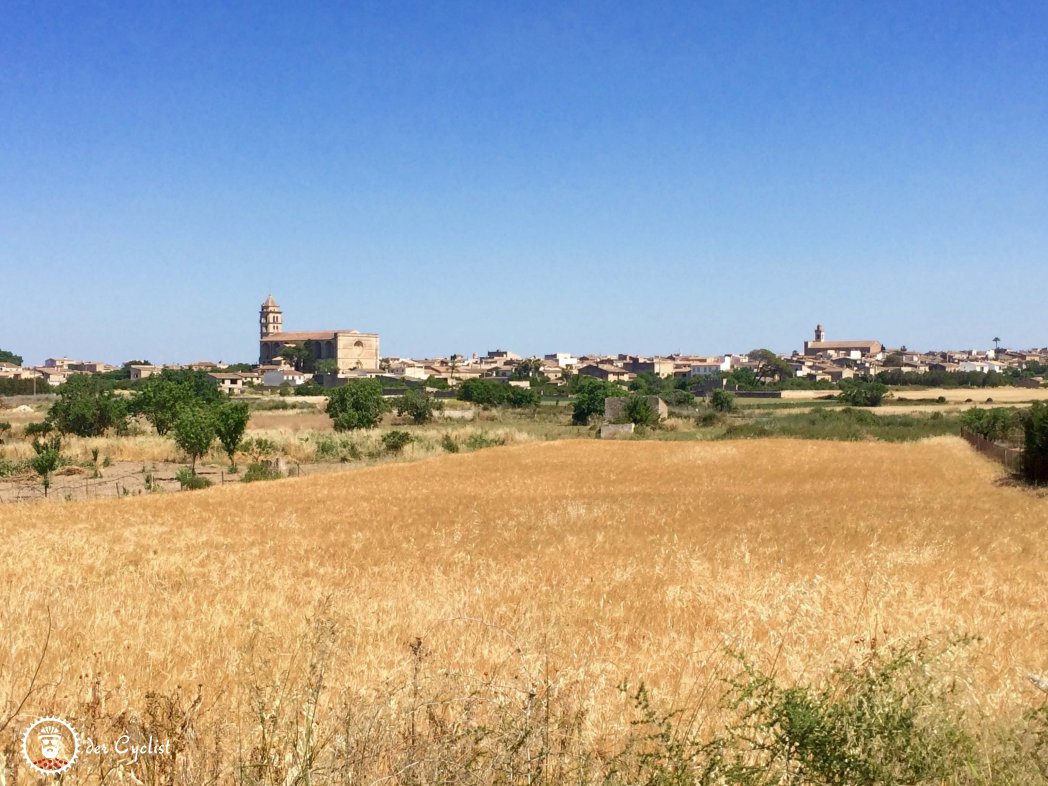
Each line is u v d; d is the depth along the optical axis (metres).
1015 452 47.69
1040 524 26.81
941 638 8.70
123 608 14.13
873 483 43.19
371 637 11.39
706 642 10.90
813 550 21.53
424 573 18.55
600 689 7.93
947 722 5.54
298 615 13.05
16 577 18.11
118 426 80.00
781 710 5.71
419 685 7.22
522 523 28.50
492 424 105.94
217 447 64.50
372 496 38.00
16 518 30.23
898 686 6.02
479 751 5.42
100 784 5.58
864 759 5.26
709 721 7.18
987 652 9.65
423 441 72.12
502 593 15.81
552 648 10.02
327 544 23.86
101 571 19.11
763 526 26.98
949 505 32.81
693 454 62.50
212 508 33.31
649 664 9.83
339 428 85.56
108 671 9.80
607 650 10.90
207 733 6.70
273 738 5.84
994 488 39.31
